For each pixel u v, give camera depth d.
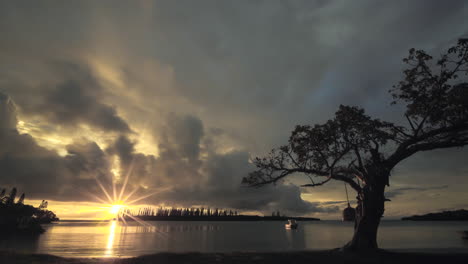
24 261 16.31
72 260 17.30
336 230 155.75
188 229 181.25
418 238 73.81
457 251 24.16
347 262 16.64
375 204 20.38
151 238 89.25
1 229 110.56
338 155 21.75
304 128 22.81
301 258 18.05
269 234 119.00
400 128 20.19
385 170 20.38
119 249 49.28
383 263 16.47
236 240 81.88
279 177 23.98
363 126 20.39
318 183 23.41
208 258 18.42
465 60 17.42
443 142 19.12
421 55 19.16
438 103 18.69
